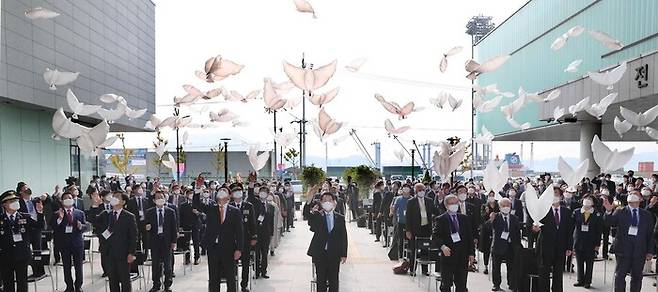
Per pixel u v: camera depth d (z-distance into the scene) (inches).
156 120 377.4
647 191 532.1
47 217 568.1
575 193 579.2
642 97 670.5
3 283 344.5
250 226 378.0
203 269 462.9
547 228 337.7
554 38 1268.5
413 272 420.8
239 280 405.4
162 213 378.3
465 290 337.7
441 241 337.1
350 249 579.2
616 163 294.8
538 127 1238.3
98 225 347.6
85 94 965.2
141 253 385.1
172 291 382.0
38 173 929.5
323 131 281.4
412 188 540.4
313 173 936.3
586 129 1016.9
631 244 330.3
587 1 1116.5
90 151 312.8
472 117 1466.5
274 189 661.9
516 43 1512.1
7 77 739.4
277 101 273.9
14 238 337.1
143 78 1280.8
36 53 811.4
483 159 1721.2
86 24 975.6
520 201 486.9
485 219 490.6
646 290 385.4
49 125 972.6
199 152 1796.3
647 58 657.6
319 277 321.7
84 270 471.5
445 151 346.6
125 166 1756.9
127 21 1178.0
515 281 343.9
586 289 385.1
